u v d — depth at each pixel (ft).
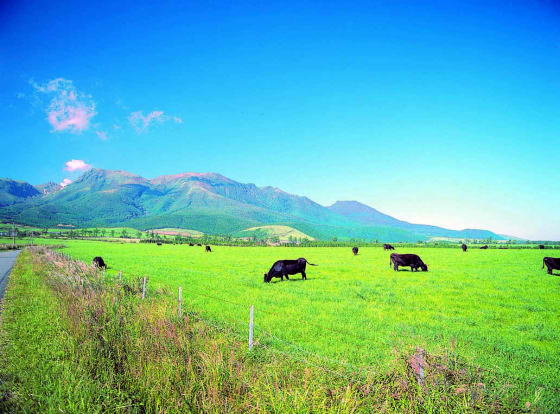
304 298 57.26
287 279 81.15
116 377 21.58
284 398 17.58
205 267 115.85
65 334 31.30
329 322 41.45
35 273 84.23
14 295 54.13
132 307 36.50
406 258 99.19
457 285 70.03
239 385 19.77
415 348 19.45
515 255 175.22
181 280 80.12
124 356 23.86
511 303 52.95
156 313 34.42
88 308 32.65
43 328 34.99
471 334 36.47
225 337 31.50
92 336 27.35
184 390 19.51
